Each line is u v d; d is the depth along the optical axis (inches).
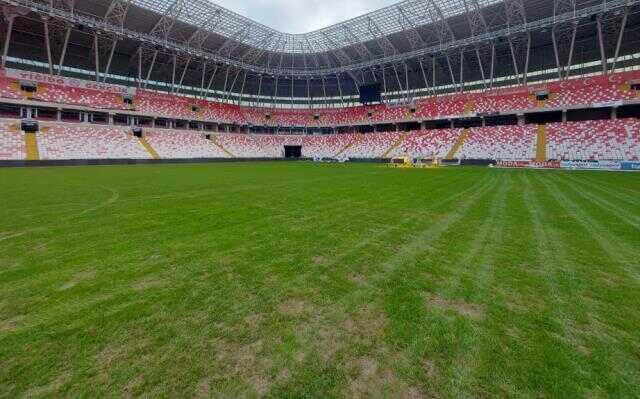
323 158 2389.3
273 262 217.6
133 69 2055.9
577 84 1646.2
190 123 2271.2
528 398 97.8
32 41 1659.7
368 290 175.5
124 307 155.6
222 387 103.9
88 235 282.8
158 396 99.9
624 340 127.4
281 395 100.6
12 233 288.0
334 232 295.0
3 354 119.3
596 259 222.2
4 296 165.9
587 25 1555.1
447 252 238.5
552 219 348.5
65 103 1686.8
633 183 741.3
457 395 99.9
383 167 1509.6
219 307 156.6
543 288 176.6
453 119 2030.0
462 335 131.6
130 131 1919.3
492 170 1252.5
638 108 1534.2
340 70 2338.8
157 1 1563.7
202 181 787.4
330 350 123.3
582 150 1475.1
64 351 121.6
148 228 308.0
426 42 1994.3
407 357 118.6
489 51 1881.2
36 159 1419.8
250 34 2028.8
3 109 1558.8
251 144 2455.7
